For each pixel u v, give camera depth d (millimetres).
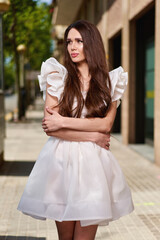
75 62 2230
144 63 9625
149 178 5980
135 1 8555
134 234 3514
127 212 2150
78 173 2047
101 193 2010
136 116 9711
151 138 9273
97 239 3373
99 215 1968
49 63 2205
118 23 10469
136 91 9672
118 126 12961
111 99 2201
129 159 7719
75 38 2197
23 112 18641
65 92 2143
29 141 10812
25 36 17938
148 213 4172
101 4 12977
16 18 12656
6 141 10797
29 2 11391
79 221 2125
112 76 2254
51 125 2107
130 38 9492
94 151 2100
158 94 6727
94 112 2135
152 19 8898
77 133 2102
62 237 2232
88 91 2168
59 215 2049
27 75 23203
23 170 6590
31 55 24203
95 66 2180
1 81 7285
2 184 5539
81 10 18562
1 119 7082
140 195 4957
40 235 3490
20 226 3730
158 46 6625
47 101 2195
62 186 2066
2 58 7242
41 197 2082
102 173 2061
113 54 12391
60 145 2143
